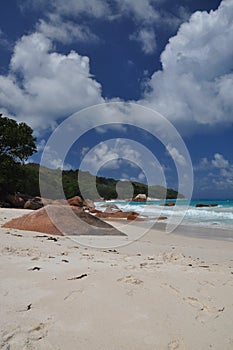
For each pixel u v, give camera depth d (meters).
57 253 4.58
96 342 1.81
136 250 6.11
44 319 2.07
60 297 2.44
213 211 19.98
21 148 30.78
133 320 2.10
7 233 6.73
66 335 1.88
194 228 11.59
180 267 3.77
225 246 7.17
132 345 1.80
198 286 2.86
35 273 3.09
